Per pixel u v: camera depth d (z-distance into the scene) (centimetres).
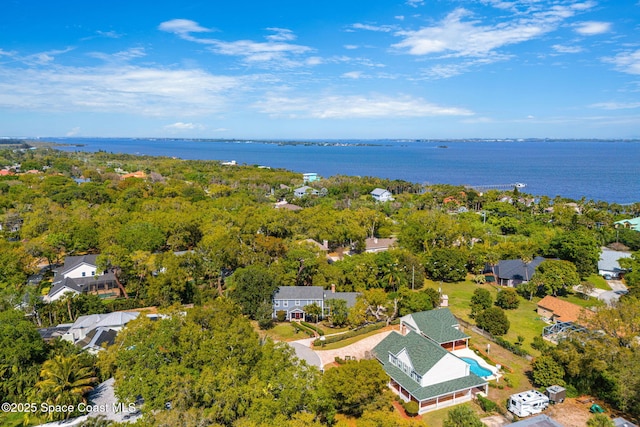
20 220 11238
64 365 4038
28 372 4200
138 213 10806
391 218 13838
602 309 5056
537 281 7419
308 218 10981
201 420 3266
